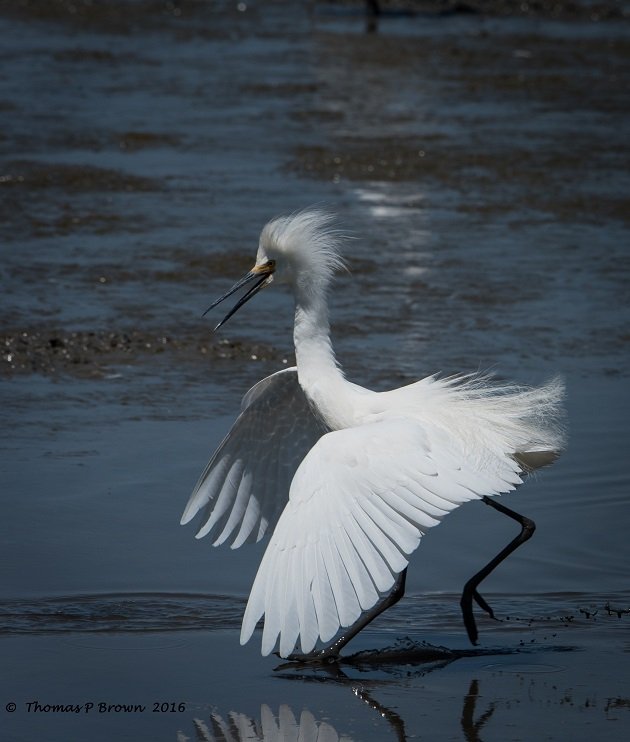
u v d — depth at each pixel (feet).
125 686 27.32
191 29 145.48
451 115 103.24
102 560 33.30
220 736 25.38
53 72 115.75
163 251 64.75
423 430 27.71
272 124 98.07
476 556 34.65
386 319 55.42
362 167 85.15
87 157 84.94
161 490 37.55
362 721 26.18
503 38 143.95
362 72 121.39
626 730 25.77
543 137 95.76
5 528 34.76
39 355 49.55
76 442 41.06
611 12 166.30
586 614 31.91
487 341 52.85
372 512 25.96
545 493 38.37
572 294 59.98
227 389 46.65
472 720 26.25
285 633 24.80
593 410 44.96
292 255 32.50
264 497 32.65
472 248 67.31
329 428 32.35
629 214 75.10
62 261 62.49
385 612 32.14
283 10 163.02
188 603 31.42
